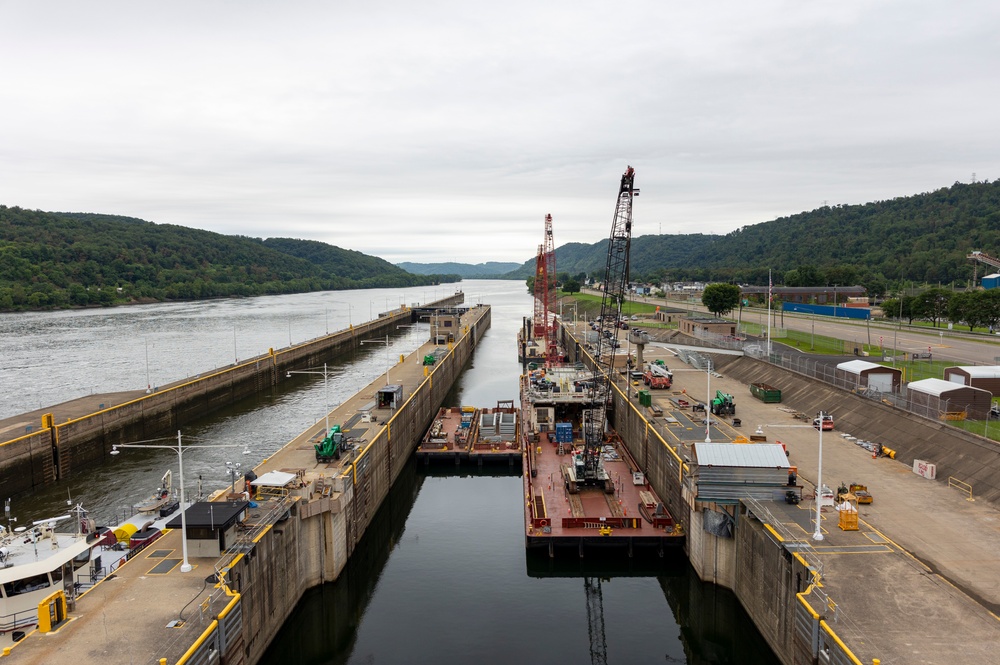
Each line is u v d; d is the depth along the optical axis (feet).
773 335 493.36
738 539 188.96
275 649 173.68
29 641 123.24
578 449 300.61
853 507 171.12
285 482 189.06
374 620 192.65
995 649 115.34
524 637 183.93
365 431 276.21
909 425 234.38
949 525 168.35
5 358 587.68
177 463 325.42
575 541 219.61
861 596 132.57
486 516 270.67
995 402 257.55
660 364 398.62
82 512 211.82
